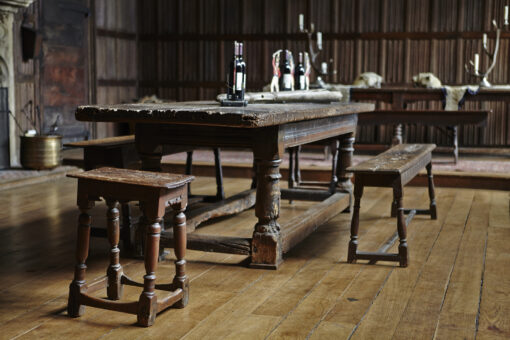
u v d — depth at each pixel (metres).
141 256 3.73
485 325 2.65
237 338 2.50
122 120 3.31
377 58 10.17
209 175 7.40
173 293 2.79
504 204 5.63
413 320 2.71
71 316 2.73
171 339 2.49
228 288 3.16
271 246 3.52
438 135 9.70
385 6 10.03
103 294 3.05
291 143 3.69
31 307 2.86
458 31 9.78
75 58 9.28
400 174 3.54
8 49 7.37
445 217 5.03
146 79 11.12
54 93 8.80
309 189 5.75
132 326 2.63
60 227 4.54
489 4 9.61
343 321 2.70
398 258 3.58
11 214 5.00
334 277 3.37
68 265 3.57
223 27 10.70
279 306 2.89
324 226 4.70
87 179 2.69
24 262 3.62
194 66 10.88
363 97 8.22
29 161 7.06
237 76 3.79
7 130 7.40
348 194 5.13
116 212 2.86
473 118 7.39
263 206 3.53
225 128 3.52
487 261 3.70
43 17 8.47
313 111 3.69
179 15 10.83
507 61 9.62
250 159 8.02
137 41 11.02
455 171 6.94
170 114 3.19
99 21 9.88
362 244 4.13
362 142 9.98
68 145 3.99
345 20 10.22
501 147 9.54
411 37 9.98
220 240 3.60
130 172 2.86
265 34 10.54
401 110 7.64
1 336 2.51
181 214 2.82
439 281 3.29
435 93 8.01
